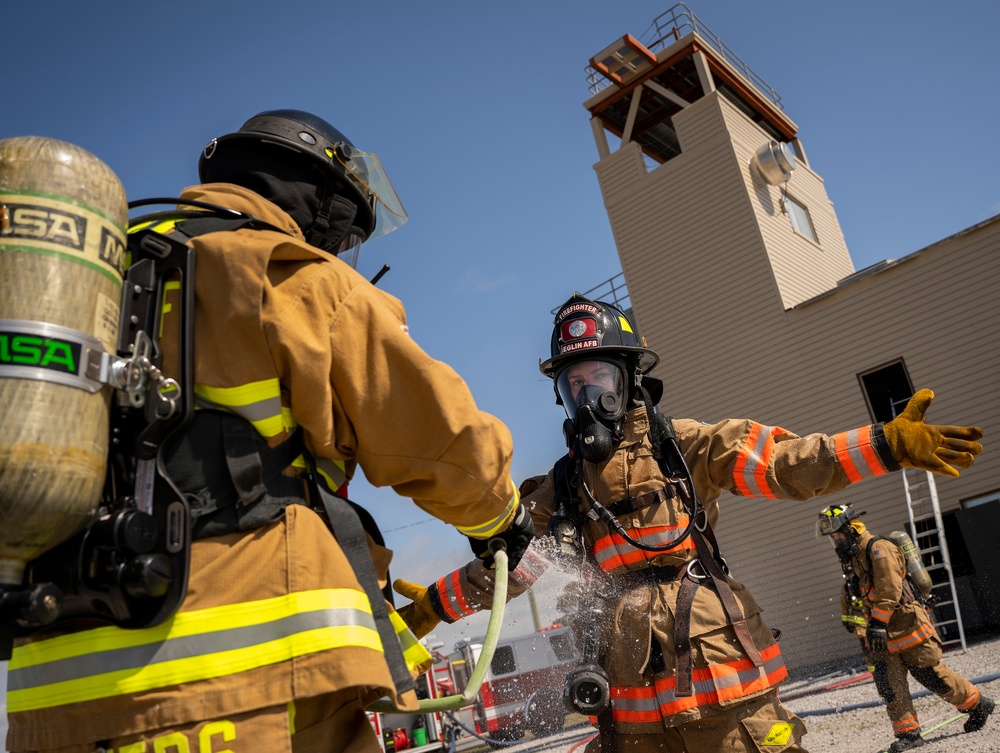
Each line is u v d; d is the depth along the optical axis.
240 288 1.35
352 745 1.38
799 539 15.81
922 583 6.74
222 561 1.29
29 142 1.23
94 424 1.17
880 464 2.68
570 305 3.30
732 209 17.95
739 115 19.08
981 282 14.96
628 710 2.80
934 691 6.08
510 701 13.04
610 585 2.99
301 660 1.26
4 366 1.11
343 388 1.41
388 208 2.04
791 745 2.68
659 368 18.36
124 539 1.17
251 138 1.71
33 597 1.10
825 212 21.52
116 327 1.26
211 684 1.22
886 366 15.69
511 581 2.97
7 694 1.34
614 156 19.94
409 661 1.55
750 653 2.72
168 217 1.50
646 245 19.09
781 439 2.97
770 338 17.03
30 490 1.08
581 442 3.07
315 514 1.40
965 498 14.27
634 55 19.23
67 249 1.19
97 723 1.21
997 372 14.59
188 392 1.30
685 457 3.06
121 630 1.24
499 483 1.51
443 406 1.41
